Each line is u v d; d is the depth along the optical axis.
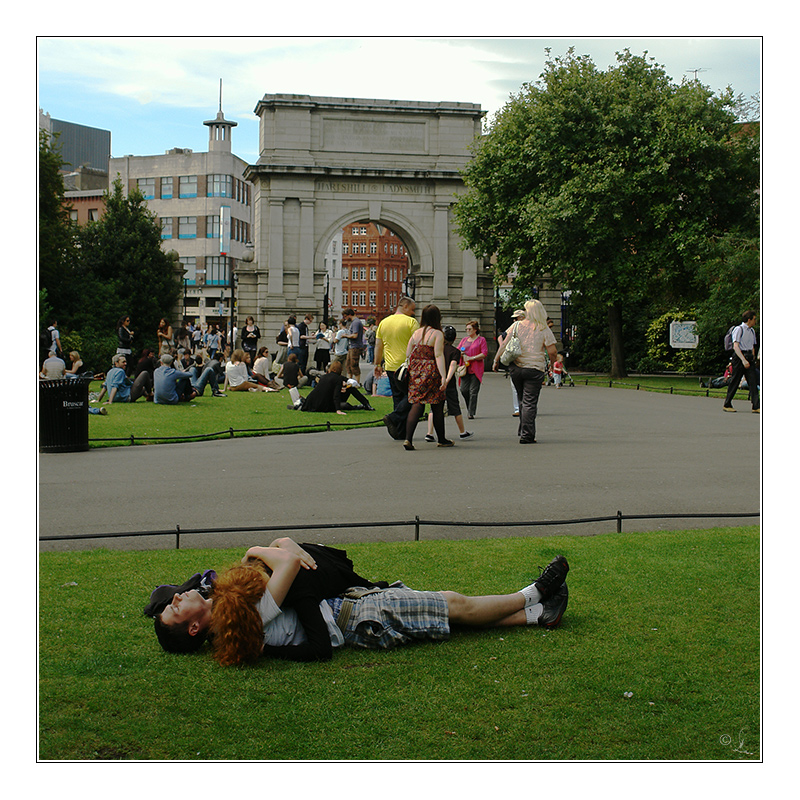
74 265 52.25
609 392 28.14
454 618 5.16
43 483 10.46
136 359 43.50
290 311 49.22
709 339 41.00
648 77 37.25
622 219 34.97
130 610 5.58
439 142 49.84
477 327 18.89
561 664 4.75
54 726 4.05
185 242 89.38
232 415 19.23
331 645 4.87
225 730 4.04
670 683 4.51
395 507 8.96
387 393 25.16
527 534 7.81
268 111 48.78
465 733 4.02
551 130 35.66
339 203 49.47
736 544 7.13
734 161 35.22
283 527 7.05
